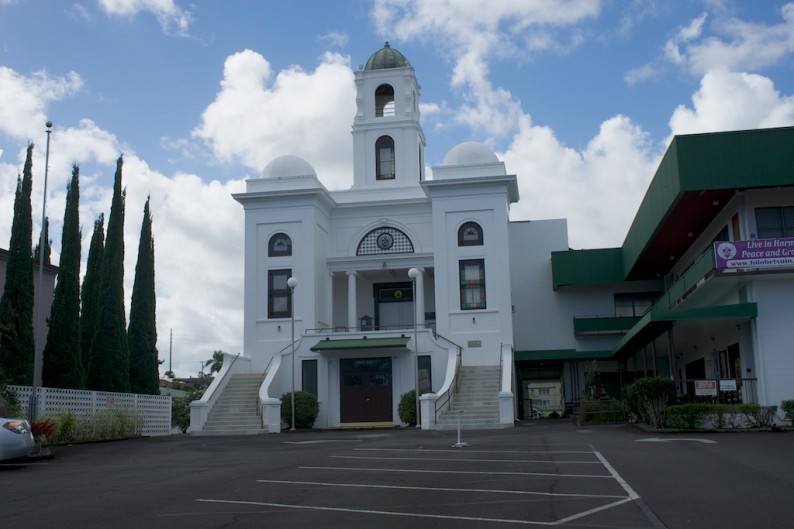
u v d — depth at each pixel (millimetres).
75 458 17906
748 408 21391
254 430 30719
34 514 9375
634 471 12461
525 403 43938
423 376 34375
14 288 24062
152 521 8797
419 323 38000
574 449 16781
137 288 33125
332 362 34875
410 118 42625
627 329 39969
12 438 15039
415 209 40219
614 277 40406
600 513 8773
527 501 9750
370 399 34438
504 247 37188
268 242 38750
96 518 9039
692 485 10758
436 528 8156
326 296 39344
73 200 26906
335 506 9688
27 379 23609
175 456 18141
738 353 27188
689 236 31547
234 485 11969
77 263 26609
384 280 41188
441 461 15055
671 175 25438
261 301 38250
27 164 25047
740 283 24734
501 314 36625
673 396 23297
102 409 26016
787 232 24812
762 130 23922
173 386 78000
